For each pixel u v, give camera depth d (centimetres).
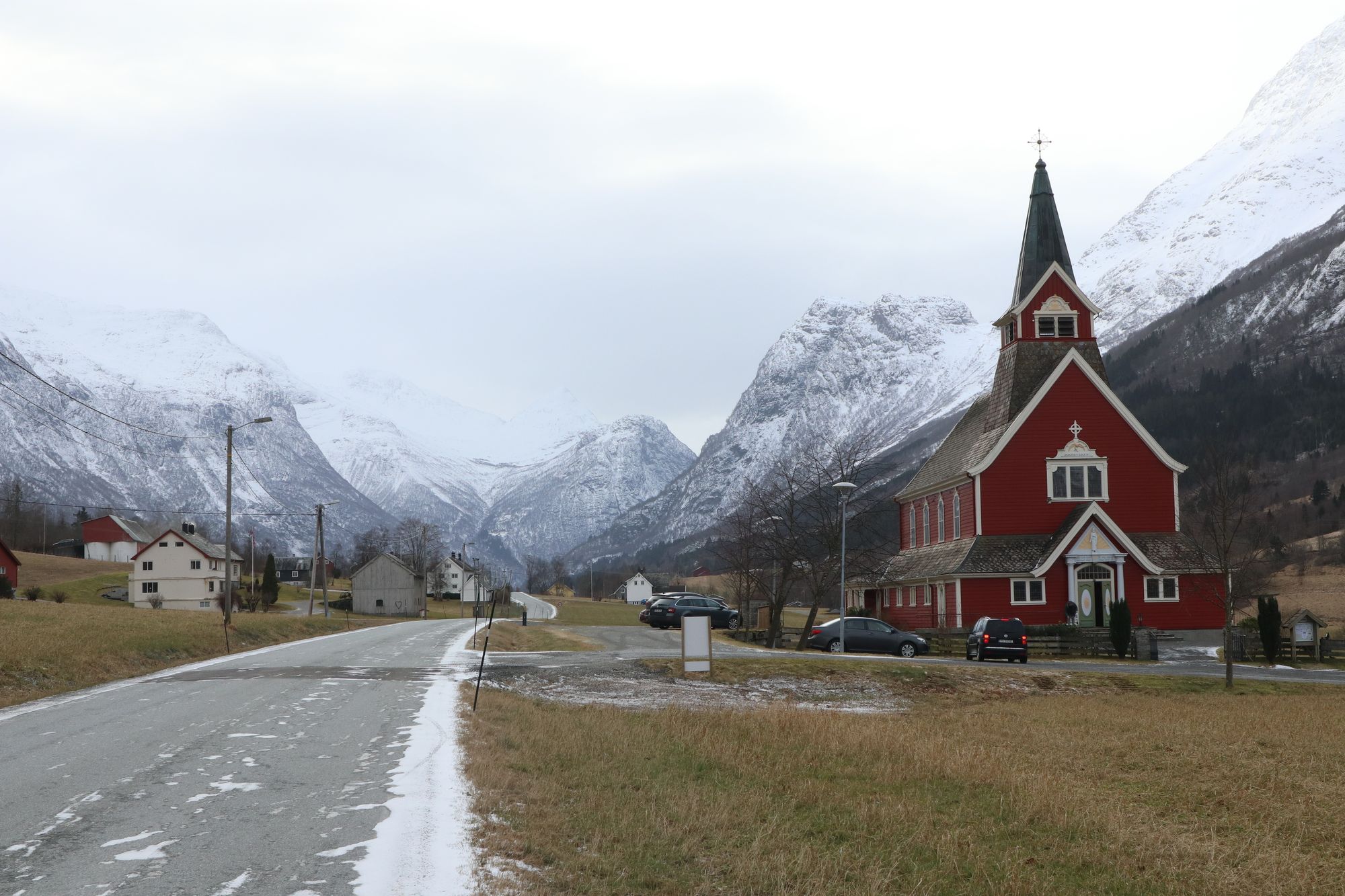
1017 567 6156
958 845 1540
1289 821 1819
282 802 1544
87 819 1441
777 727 2527
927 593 6762
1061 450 6400
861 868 1380
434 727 2284
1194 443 18875
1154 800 1970
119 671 3656
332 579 19588
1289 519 13888
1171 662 5459
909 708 3584
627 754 2083
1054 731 2836
